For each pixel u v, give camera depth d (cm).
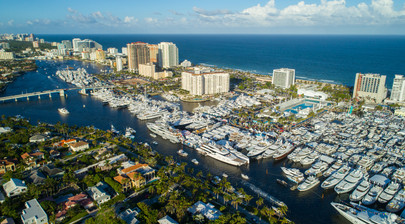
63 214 19800
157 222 19175
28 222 18412
